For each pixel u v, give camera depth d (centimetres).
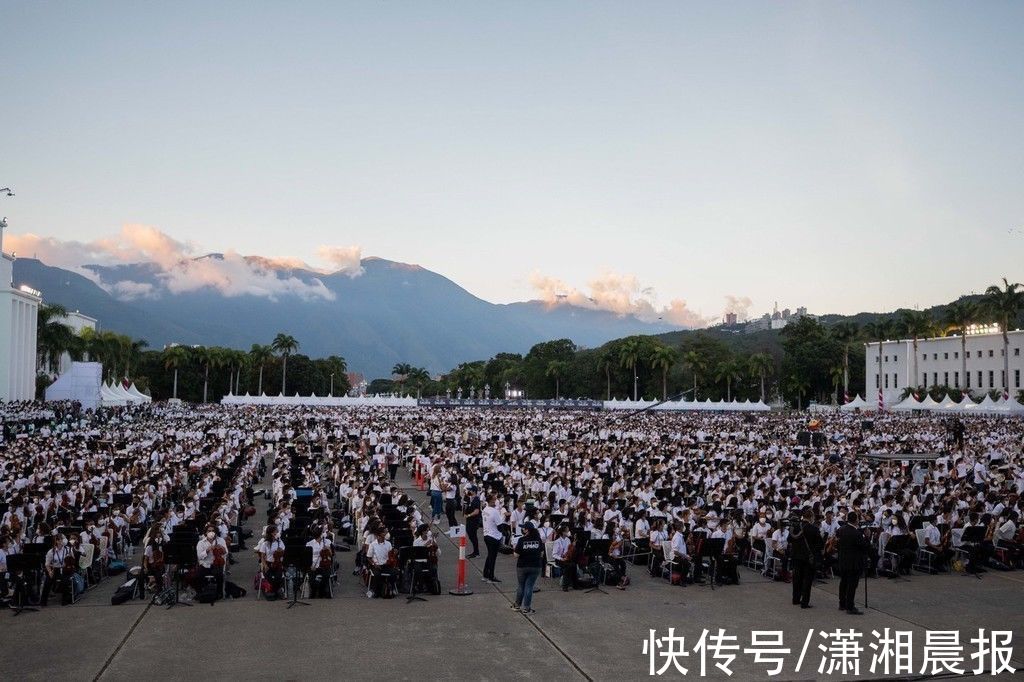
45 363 12744
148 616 1485
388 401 14962
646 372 16550
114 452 3844
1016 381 13562
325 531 1795
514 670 1197
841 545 1570
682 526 1888
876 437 5809
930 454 3966
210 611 1530
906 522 2022
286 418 8150
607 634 1398
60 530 1638
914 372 15325
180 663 1212
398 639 1355
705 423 8088
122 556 2075
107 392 10356
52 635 1355
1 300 10994
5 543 1584
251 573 1920
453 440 4803
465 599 1655
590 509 2200
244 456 3859
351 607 1577
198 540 1706
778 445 5050
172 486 2844
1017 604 1636
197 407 11681
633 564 2061
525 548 1569
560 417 9450
